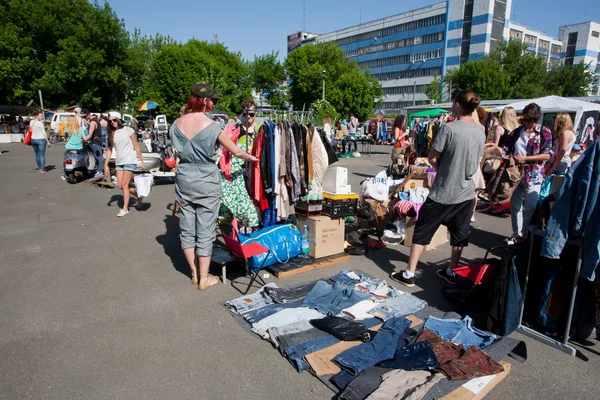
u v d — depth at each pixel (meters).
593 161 2.74
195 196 3.72
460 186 3.80
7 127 27.81
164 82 45.56
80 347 2.98
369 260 4.91
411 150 7.97
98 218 6.77
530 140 4.88
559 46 86.50
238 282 4.20
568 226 2.86
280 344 2.96
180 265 4.65
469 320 3.28
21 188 9.52
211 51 56.66
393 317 3.38
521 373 2.75
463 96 3.71
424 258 5.04
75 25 38.81
